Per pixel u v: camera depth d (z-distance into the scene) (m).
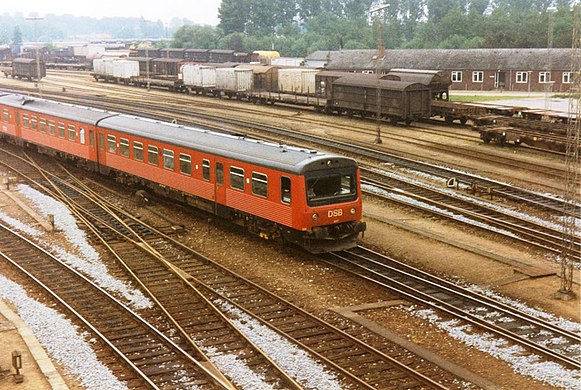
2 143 43.81
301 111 55.91
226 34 142.25
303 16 166.50
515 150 37.69
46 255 21.00
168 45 157.38
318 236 19.92
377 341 14.62
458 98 68.56
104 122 30.88
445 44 104.50
